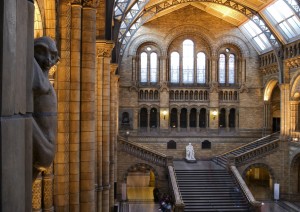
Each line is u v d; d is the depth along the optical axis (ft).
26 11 7.89
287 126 128.16
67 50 38.04
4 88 6.64
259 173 158.61
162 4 121.90
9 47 6.82
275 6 113.80
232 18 144.25
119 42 101.14
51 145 10.55
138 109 148.36
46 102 10.45
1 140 6.55
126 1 82.02
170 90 150.71
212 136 150.71
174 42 151.53
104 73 61.46
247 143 151.33
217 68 151.02
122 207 111.34
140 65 149.69
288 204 119.85
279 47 128.47
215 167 129.80
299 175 126.52
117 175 124.36
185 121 153.07
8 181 6.83
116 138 115.55
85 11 39.32
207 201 108.88
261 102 152.05
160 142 149.07
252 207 104.42
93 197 39.88
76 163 38.14
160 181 125.29
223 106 152.15
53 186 37.01
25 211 8.13
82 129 39.19
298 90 122.42
